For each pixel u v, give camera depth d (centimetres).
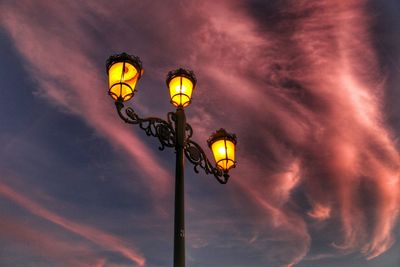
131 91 530
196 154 571
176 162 530
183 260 443
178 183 507
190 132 580
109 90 530
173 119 564
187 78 595
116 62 543
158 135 533
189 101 584
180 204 486
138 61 556
